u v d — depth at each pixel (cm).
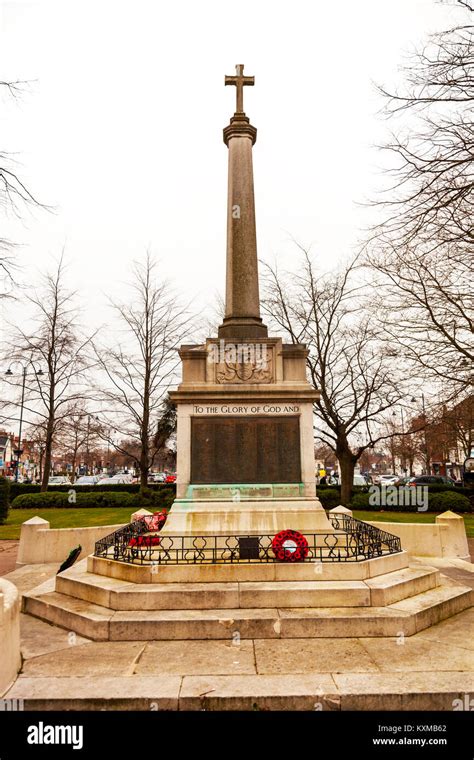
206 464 913
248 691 481
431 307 1855
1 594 496
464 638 636
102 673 529
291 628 638
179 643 621
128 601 689
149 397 3050
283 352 955
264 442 923
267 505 892
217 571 740
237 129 1100
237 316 1013
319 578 743
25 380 2961
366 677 513
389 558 817
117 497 2792
